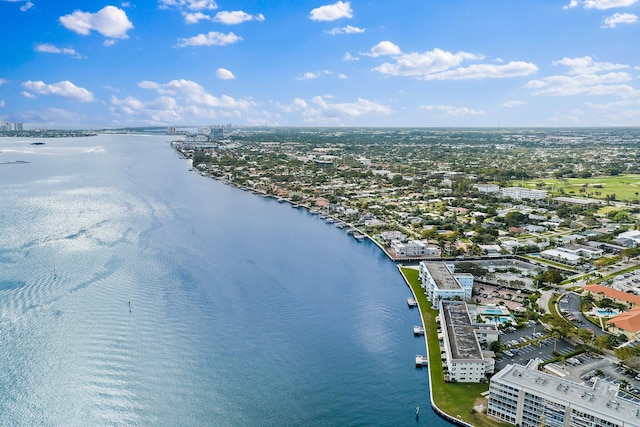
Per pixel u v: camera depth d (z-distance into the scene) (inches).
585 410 7140.8
